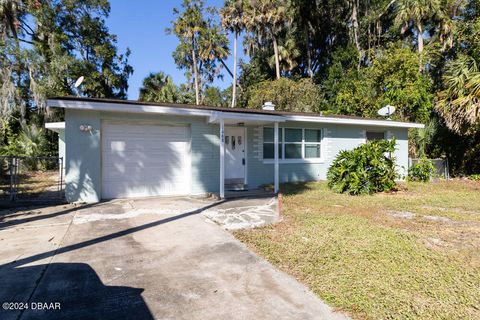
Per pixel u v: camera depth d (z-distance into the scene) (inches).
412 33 903.1
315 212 286.2
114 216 264.5
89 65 965.2
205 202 334.3
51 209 291.7
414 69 677.3
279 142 486.6
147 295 125.5
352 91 836.0
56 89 844.6
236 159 441.4
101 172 344.5
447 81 542.3
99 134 332.5
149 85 1262.3
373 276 146.1
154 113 354.0
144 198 358.0
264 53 1264.8
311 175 514.0
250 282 138.8
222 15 1206.9
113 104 319.3
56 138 838.5
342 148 544.4
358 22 1061.1
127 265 156.6
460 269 155.6
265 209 297.9
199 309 115.3
